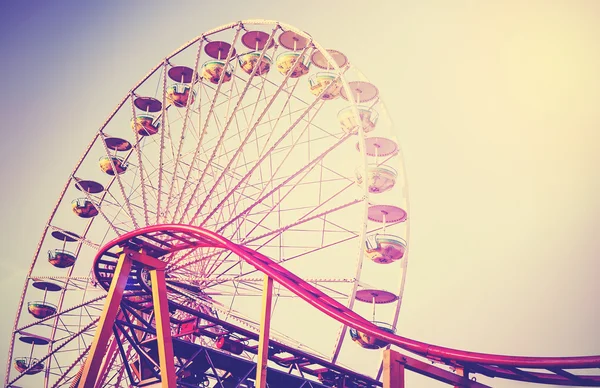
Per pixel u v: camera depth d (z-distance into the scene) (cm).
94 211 3784
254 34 3547
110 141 3800
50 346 3744
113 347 3216
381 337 2047
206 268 3173
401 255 3412
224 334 2961
